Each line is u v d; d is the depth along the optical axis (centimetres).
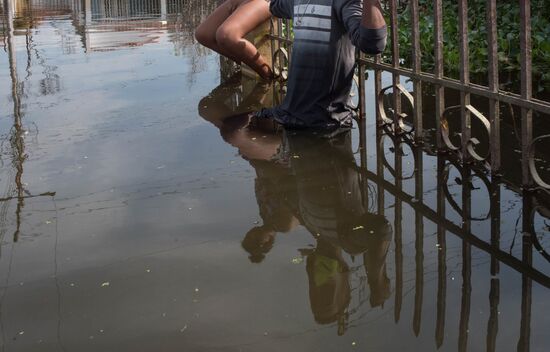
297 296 307
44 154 525
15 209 421
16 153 531
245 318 290
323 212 399
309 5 547
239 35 724
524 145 403
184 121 604
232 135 555
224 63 840
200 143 537
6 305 311
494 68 419
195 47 1005
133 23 1348
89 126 598
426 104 627
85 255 355
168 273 333
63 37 1166
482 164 458
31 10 1681
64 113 645
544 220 372
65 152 528
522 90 396
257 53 736
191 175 466
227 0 752
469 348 264
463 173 448
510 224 369
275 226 381
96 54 974
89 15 1538
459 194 414
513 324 279
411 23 492
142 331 285
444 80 468
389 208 400
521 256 335
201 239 368
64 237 378
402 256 342
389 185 436
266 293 311
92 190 446
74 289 322
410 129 550
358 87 574
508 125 539
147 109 649
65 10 1664
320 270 330
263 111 599
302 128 563
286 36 714
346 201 412
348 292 309
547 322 280
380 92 552
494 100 423
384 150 503
